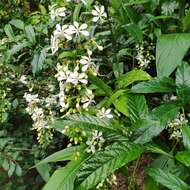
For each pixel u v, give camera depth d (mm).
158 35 481
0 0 830
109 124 398
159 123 366
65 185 381
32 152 647
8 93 718
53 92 640
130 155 356
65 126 390
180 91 385
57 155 423
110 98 434
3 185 678
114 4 507
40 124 543
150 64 574
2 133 666
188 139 376
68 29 409
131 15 516
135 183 455
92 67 415
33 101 575
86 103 402
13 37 688
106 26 560
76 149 414
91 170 350
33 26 659
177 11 526
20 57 693
